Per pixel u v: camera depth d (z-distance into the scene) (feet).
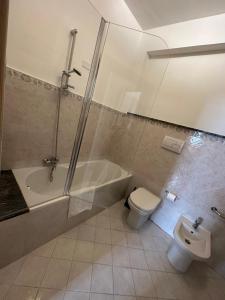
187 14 5.96
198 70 6.20
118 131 8.02
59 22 4.64
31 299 3.58
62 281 4.09
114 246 5.63
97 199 6.41
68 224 5.48
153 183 7.46
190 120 6.36
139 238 6.35
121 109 7.73
